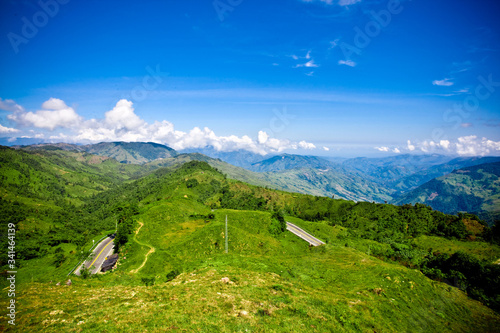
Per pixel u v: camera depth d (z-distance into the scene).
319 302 32.72
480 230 129.88
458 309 43.25
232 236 82.62
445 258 73.56
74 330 22.19
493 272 57.72
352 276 49.59
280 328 24.16
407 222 148.00
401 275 49.19
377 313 33.75
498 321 41.31
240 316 25.25
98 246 98.62
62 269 78.00
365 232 134.50
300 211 198.38
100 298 31.12
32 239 145.50
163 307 26.38
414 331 32.97
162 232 93.12
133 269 66.62
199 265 50.56
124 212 112.00
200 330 22.05
